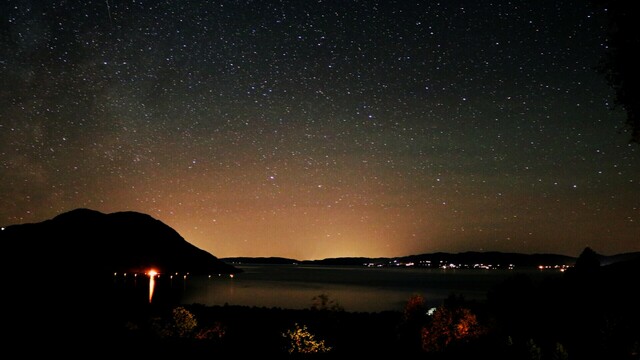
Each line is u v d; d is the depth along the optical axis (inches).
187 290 2374.5
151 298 1742.1
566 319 462.3
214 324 723.4
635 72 239.3
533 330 460.4
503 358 406.6
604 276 585.9
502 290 560.4
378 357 509.0
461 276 4690.0
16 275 2174.0
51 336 508.7
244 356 484.1
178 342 518.6
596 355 337.4
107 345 466.9
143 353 446.6
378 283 3198.8
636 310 422.3
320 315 961.5
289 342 614.9
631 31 239.9
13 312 826.2
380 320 868.6
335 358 513.0
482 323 496.4
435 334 494.0
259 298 1854.1
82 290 1827.0
